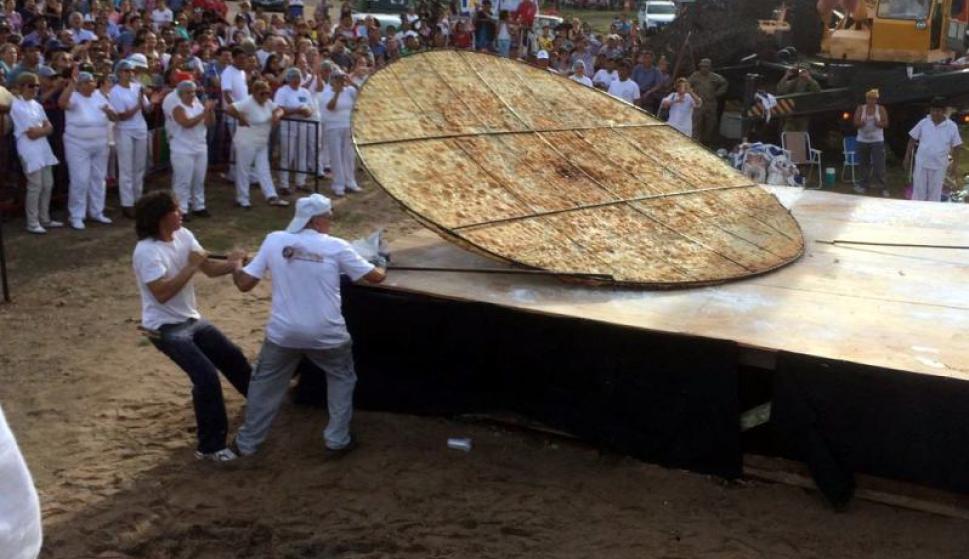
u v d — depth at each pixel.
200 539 5.34
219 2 25.25
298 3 27.77
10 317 8.81
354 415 6.88
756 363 5.89
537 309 6.30
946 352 5.78
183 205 12.43
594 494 5.88
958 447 5.38
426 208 6.94
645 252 7.48
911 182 16.28
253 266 5.93
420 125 7.75
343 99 13.99
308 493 5.84
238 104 13.00
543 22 29.53
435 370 6.71
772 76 18.95
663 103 16.42
